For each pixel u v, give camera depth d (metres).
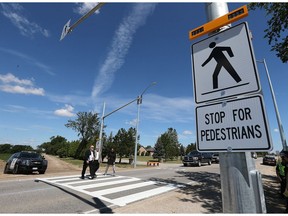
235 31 1.82
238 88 1.70
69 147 56.56
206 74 1.95
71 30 6.14
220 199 7.07
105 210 5.89
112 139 33.88
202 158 26.38
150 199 7.06
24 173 15.58
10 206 6.23
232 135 1.65
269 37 8.73
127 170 18.39
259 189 1.49
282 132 15.72
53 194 7.81
